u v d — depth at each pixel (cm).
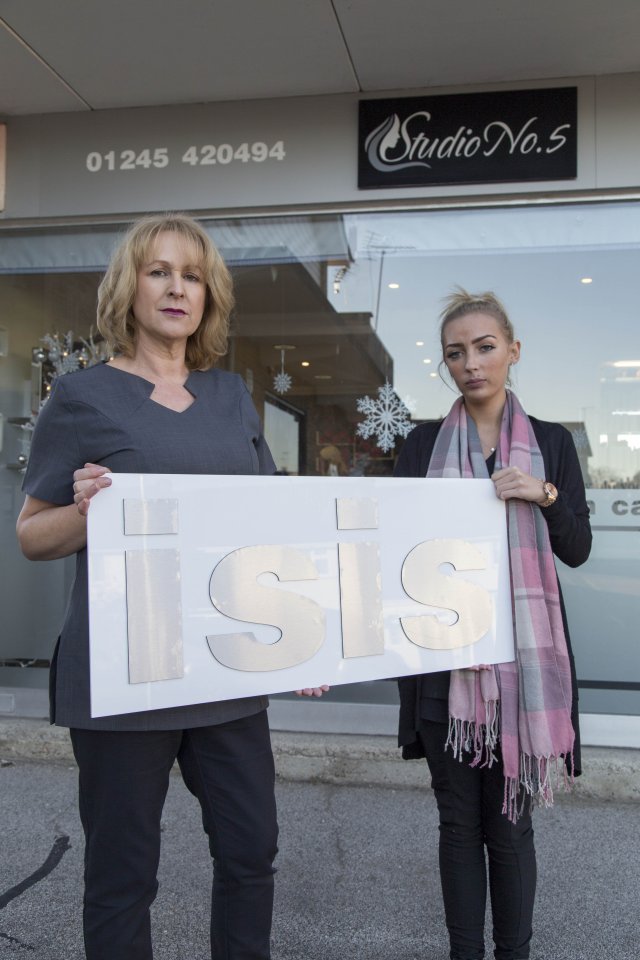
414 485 208
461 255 414
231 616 180
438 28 341
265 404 441
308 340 433
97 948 167
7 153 425
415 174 394
